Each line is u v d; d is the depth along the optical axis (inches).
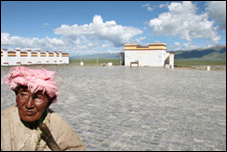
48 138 53.1
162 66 1441.9
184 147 182.2
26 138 52.1
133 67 1350.9
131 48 1508.4
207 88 513.7
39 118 52.4
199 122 249.3
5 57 1100.5
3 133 50.5
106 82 589.6
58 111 287.7
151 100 362.9
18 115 53.4
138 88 491.5
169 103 343.3
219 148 181.9
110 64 1542.8
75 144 60.5
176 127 230.5
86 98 372.2
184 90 476.4
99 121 246.2
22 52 1216.8
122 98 375.6
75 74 820.0
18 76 51.4
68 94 406.6
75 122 241.9
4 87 483.2
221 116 275.6
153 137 201.9
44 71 55.2
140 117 264.2
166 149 177.5
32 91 49.5
